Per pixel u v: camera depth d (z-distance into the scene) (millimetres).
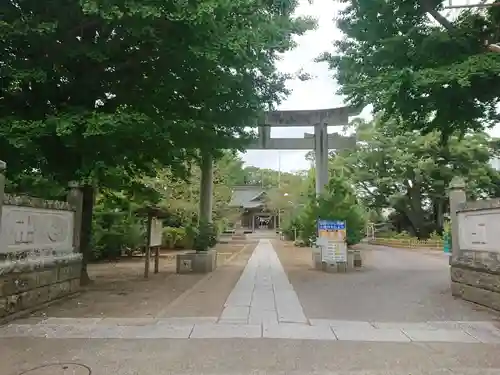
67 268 8930
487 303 7969
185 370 4520
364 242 38750
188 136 9828
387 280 12219
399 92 8258
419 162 30703
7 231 6988
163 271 14523
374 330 6246
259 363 4742
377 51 9281
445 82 7781
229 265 16656
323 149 23188
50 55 8750
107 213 18750
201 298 8945
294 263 17547
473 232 8688
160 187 22500
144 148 9508
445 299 8984
